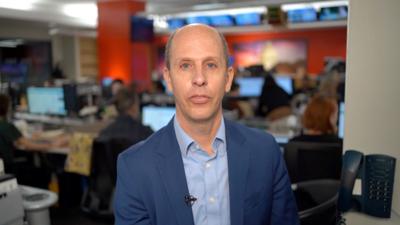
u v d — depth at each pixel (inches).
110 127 106.0
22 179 125.3
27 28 336.5
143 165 33.4
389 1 51.0
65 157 133.2
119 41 244.7
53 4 261.7
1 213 61.2
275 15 187.9
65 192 138.1
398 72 51.8
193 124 32.6
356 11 52.9
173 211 32.8
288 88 192.5
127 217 33.5
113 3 244.1
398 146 52.8
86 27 329.4
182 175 33.3
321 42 345.4
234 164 34.5
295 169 83.7
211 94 31.3
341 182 51.9
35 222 77.7
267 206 35.8
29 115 162.9
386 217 49.4
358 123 54.8
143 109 137.2
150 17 228.1
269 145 37.2
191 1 251.3
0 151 115.6
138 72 253.1
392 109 52.6
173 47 31.9
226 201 34.1
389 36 51.6
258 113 169.0
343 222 49.0
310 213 59.1
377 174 49.5
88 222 125.6
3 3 227.9
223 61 32.0
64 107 152.3
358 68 53.9
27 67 364.5
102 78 254.1
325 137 87.6
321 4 179.5
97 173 104.0
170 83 33.1
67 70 365.7
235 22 211.9
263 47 373.1
